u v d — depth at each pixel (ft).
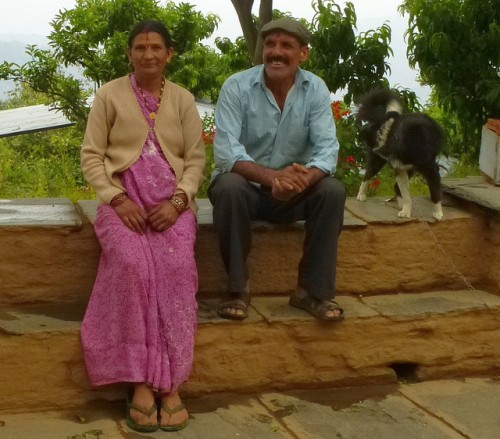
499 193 14.97
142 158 11.89
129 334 11.22
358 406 12.43
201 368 12.40
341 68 25.79
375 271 14.33
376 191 21.62
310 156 13.39
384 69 26.40
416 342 13.42
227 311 12.39
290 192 11.87
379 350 13.24
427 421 11.96
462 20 26.96
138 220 11.47
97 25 33.22
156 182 11.82
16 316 12.27
